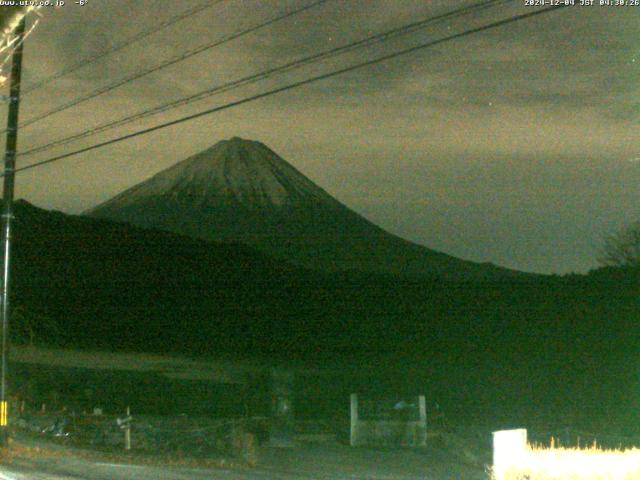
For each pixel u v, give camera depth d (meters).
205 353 59.56
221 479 16.67
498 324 56.00
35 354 54.69
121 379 43.47
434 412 35.97
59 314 71.62
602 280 51.06
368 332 64.00
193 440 25.08
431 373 48.12
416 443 28.14
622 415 34.91
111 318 71.81
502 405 38.09
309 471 20.83
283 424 30.95
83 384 41.28
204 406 36.19
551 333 51.28
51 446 22.23
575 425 32.47
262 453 25.19
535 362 48.06
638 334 47.28
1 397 20.23
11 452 19.83
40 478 15.33
